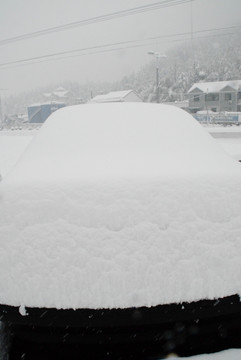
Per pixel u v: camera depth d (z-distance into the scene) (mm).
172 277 1790
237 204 2033
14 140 21969
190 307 1763
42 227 1928
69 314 1754
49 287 1790
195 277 1799
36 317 1775
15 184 2170
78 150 2455
